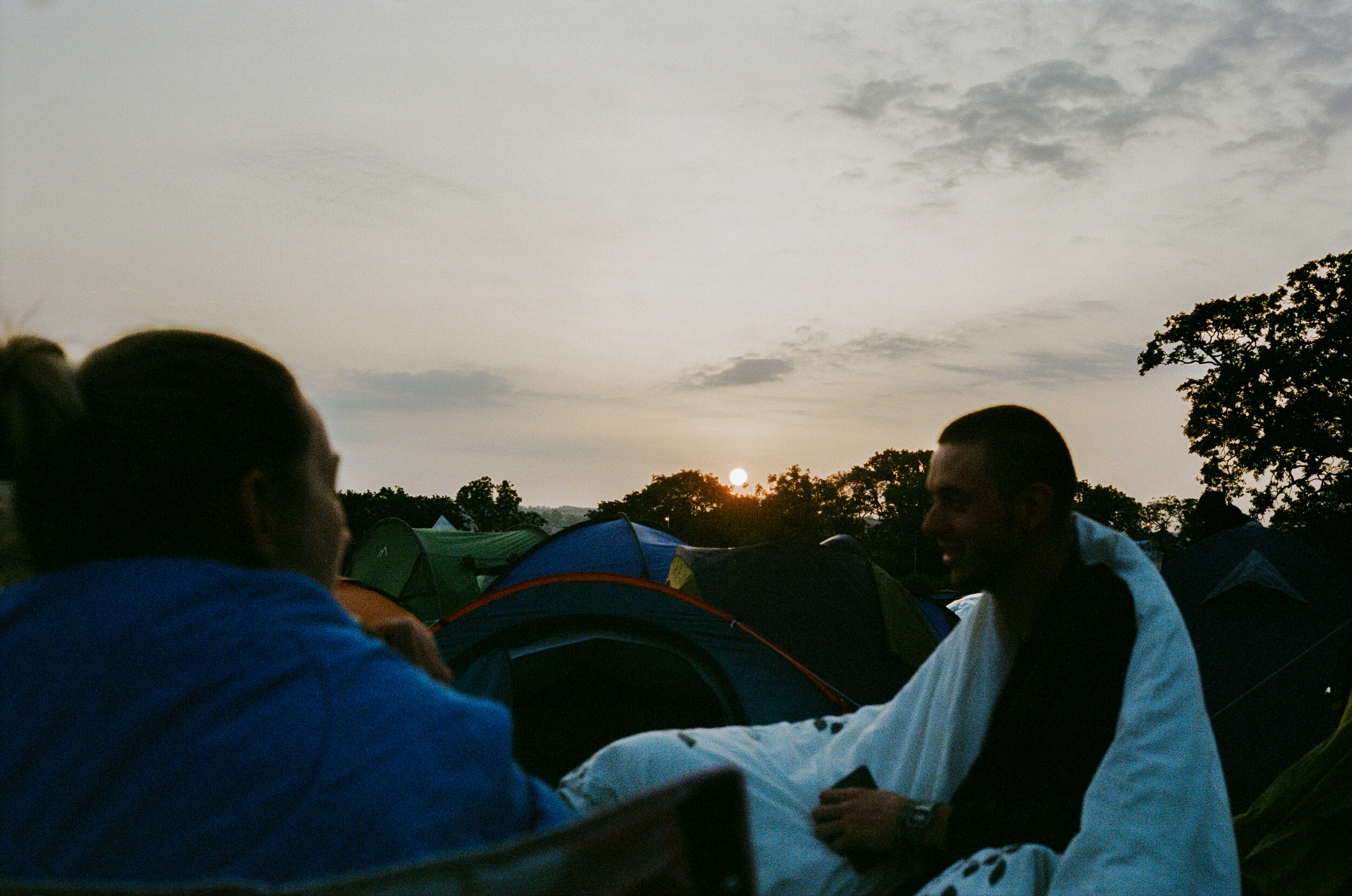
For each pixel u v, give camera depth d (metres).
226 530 0.95
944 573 89.19
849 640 6.66
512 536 15.18
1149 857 1.54
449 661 5.58
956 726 2.01
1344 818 2.96
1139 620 1.77
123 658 0.84
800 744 2.23
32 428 0.87
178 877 0.78
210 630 0.86
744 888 0.71
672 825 0.69
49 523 0.92
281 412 0.98
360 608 7.00
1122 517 96.31
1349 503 38.12
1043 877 1.63
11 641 0.87
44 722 0.83
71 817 0.80
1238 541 7.80
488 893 0.60
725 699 5.41
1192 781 1.60
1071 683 1.80
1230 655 7.27
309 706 0.84
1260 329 40.50
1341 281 38.94
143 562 0.90
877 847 1.85
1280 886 3.00
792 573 7.07
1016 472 1.90
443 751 0.85
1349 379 38.56
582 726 5.74
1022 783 1.87
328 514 1.05
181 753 0.81
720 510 110.25
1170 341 42.38
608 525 10.12
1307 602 7.27
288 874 0.78
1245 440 40.28
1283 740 6.71
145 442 0.90
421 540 13.70
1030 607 1.99
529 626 5.71
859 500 117.94
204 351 0.96
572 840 0.63
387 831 0.79
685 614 5.75
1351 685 4.16
